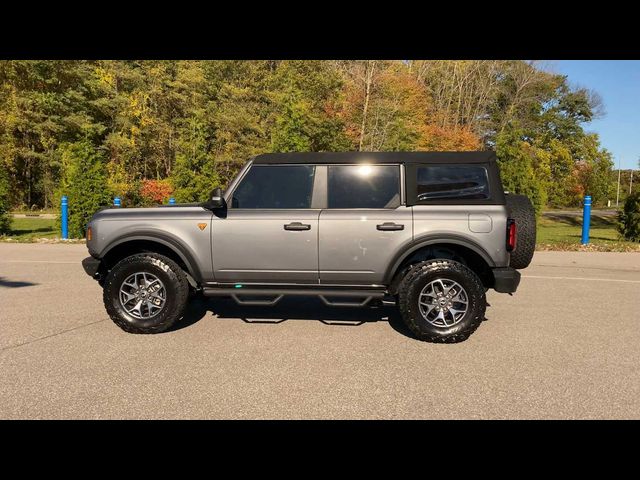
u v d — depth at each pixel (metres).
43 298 6.49
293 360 4.13
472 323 4.54
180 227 4.95
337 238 4.77
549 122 64.31
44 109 33.31
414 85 34.25
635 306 6.15
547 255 10.89
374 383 3.62
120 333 4.91
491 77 50.16
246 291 4.93
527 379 3.70
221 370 3.88
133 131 33.62
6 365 3.98
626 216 13.57
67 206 14.56
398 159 4.89
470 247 4.59
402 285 4.65
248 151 32.56
